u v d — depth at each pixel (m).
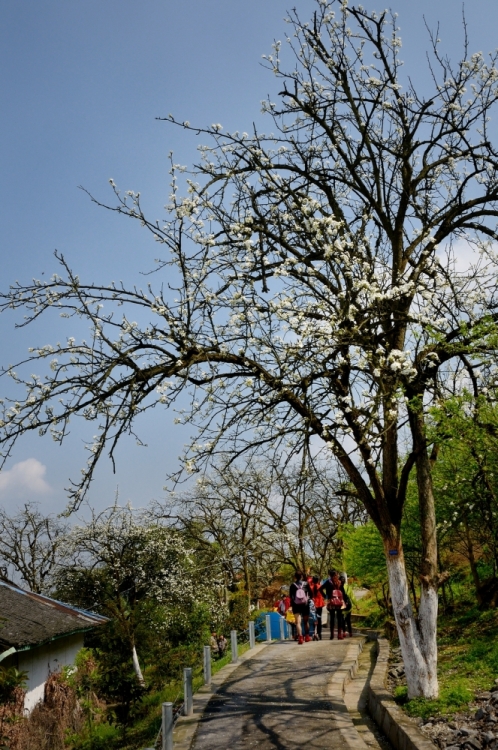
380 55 11.72
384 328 10.41
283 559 29.06
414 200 12.09
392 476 10.33
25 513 37.69
